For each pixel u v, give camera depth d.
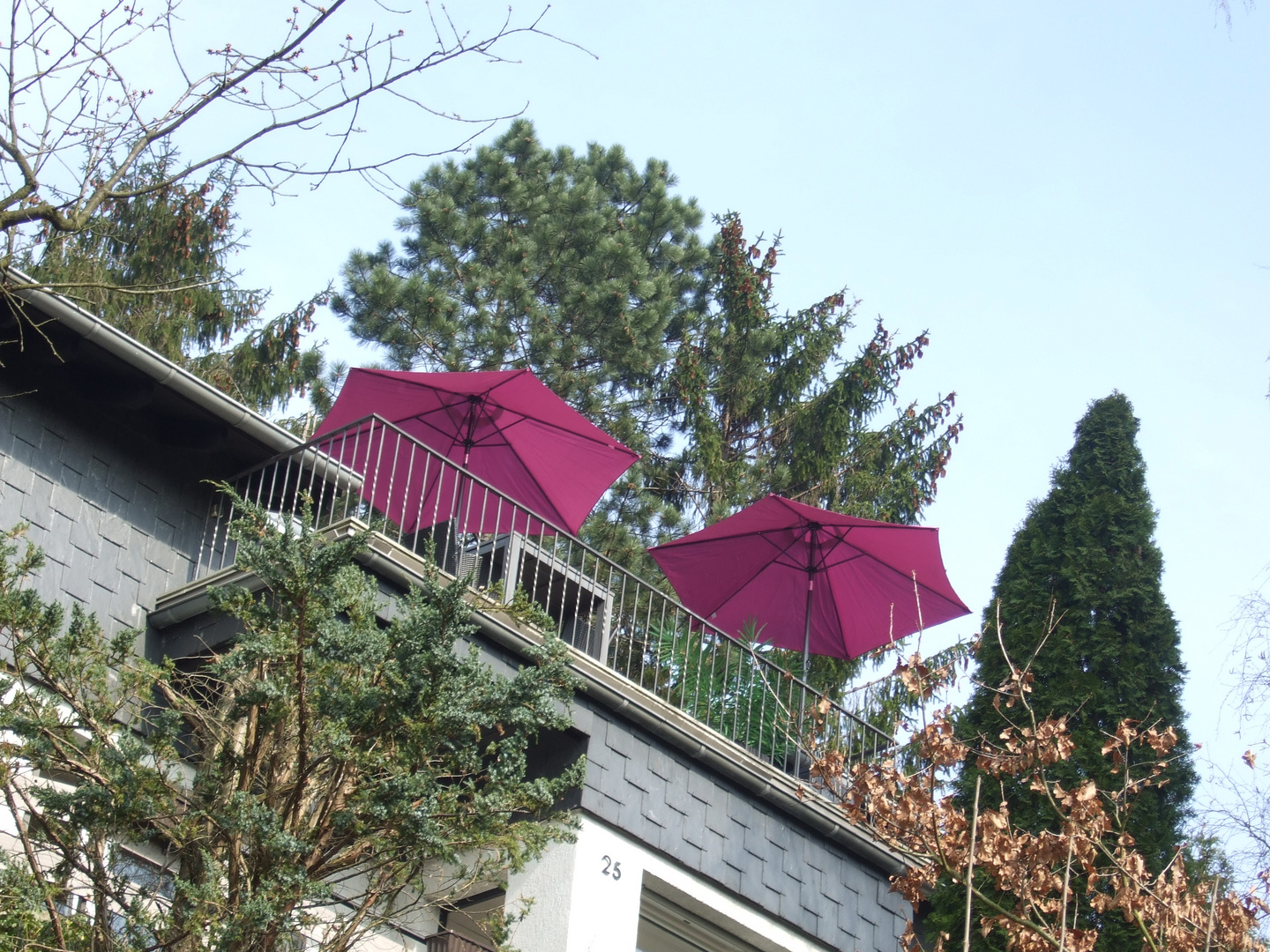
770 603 16.12
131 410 12.17
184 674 8.95
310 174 6.72
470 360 25.42
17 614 8.16
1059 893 12.79
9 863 7.66
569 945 10.74
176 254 21.52
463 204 27.98
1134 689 15.47
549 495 15.16
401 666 8.10
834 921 12.66
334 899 8.12
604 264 26.91
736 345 27.09
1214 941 10.45
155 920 7.83
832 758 11.09
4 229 6.32
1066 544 16.81
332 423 14.77
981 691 15.91
